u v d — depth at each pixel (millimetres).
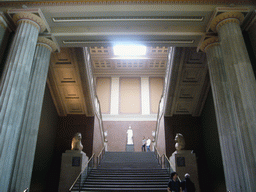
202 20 8156
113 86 22422
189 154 10195
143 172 10930
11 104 6121
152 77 22609
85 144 13656
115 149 19891
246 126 5926
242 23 8211
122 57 20625
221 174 11109
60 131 14039
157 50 20047
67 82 12609
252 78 6410
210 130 12602
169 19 8172
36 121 7199
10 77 6398
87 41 8812
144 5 7789
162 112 14422
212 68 7980
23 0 7703
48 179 12727
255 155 5609
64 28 8492
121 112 21406
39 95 7535
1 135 5719
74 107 14000
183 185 6660
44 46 8375
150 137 20328
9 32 8141
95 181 9891
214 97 7641
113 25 8484
